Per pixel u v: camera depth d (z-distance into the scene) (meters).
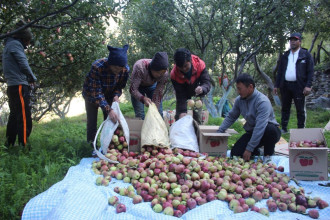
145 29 9.17
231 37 9.03
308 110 12.44
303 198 2.73
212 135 4.10
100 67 4.11
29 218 2.43
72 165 4.02
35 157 4.15
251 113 4.00
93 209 2.47
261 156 4.25
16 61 4.35
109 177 3.32
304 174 3.45
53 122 9.80
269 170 3.56
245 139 4.31
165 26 8.95
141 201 2.85
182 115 4.75
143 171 3.35
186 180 3.11
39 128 7.86
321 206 2.70
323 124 8.20
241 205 2.74
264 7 8.38
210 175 3.35
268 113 3.85
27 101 4.51
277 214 2.63
